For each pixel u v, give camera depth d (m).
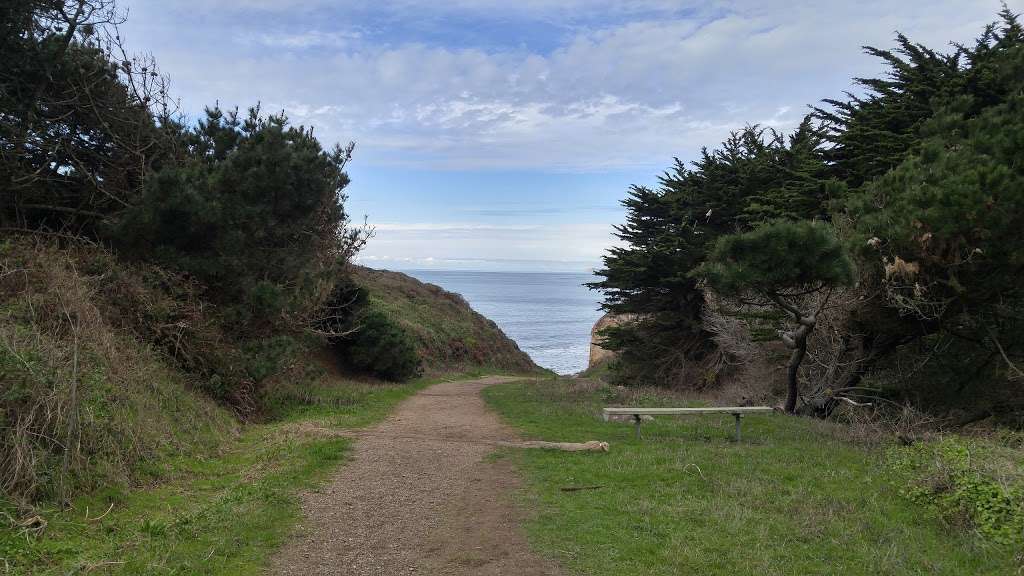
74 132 12.19
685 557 4.75
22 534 4.59
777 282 10.11
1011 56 14.45
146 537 4.90
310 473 7.43
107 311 9.52
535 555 4.94
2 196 10.69
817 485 6.67
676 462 7.65
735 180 22.89
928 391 13.73
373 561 4.84
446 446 9.38
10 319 7.04
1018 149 10.73
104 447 6.26
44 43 10.70
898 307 11.72
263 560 4.74
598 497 6.46
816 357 13.35
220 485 6.68
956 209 9.88
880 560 4.63
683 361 23.05
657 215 25.50
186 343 10.73
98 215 11.95
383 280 46.75
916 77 18.30
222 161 13.91
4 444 5.22
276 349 12.23
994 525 5.04
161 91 13.24
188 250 12.02
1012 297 11.90
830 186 14.40
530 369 47.69
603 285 25.39
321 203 15.28
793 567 4.55
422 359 32.53
